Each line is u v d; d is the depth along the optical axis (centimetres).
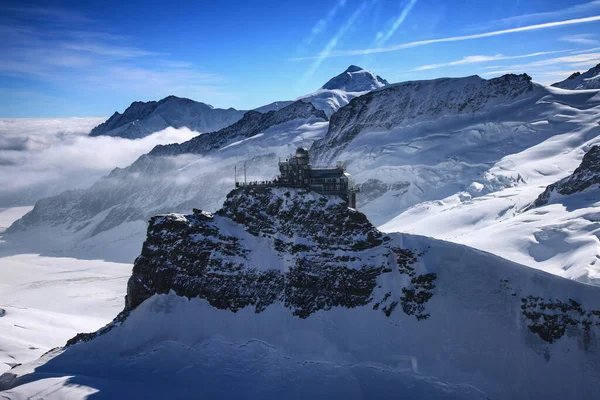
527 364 7975
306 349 8638
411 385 7775
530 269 9169
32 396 8050
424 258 9288
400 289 9144
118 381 8388
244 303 9462
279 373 8206
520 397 7581
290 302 9356
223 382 8119
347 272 9450
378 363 8262
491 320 8500
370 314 9031
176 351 8906
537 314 8450
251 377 8188
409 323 8738
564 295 8588
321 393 7738
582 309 8400
